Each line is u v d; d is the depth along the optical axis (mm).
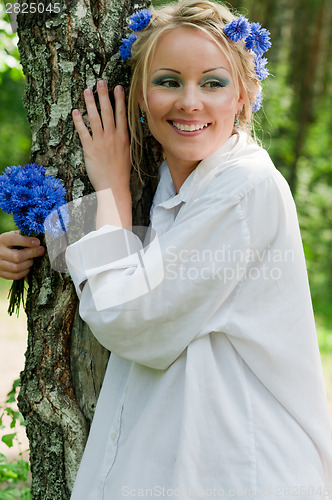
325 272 9852
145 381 1928
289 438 1829
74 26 2031
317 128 10938
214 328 1818
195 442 1777
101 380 2184
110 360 2051
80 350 2162
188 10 1901
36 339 2170
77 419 2158
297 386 1870
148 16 1982
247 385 1839
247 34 1919
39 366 2172
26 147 13031
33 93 2104
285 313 1861
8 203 1925
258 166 1856
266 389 1875
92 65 2055
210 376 1813
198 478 1774
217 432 1788
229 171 1864
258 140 2184
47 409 2162
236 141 2006
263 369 1846
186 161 2014
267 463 1773
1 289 9695
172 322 1808
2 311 8383
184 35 1877
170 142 1966
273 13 9477
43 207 1922
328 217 10586
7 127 12680
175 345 1821
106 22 2066
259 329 1835
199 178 1954
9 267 2061
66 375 2170
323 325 8141
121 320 1800
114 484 1892
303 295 1890
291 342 1862
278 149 9602
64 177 2090
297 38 10695
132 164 2121
